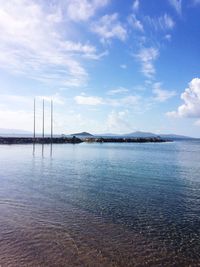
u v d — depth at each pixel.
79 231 12.54
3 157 48.91
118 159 48.38
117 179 26.98
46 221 13.80
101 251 10.54
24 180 25.56
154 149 83.12
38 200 18.05
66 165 38.25
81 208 16.36
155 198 19.27
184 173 31.67
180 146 111.69
